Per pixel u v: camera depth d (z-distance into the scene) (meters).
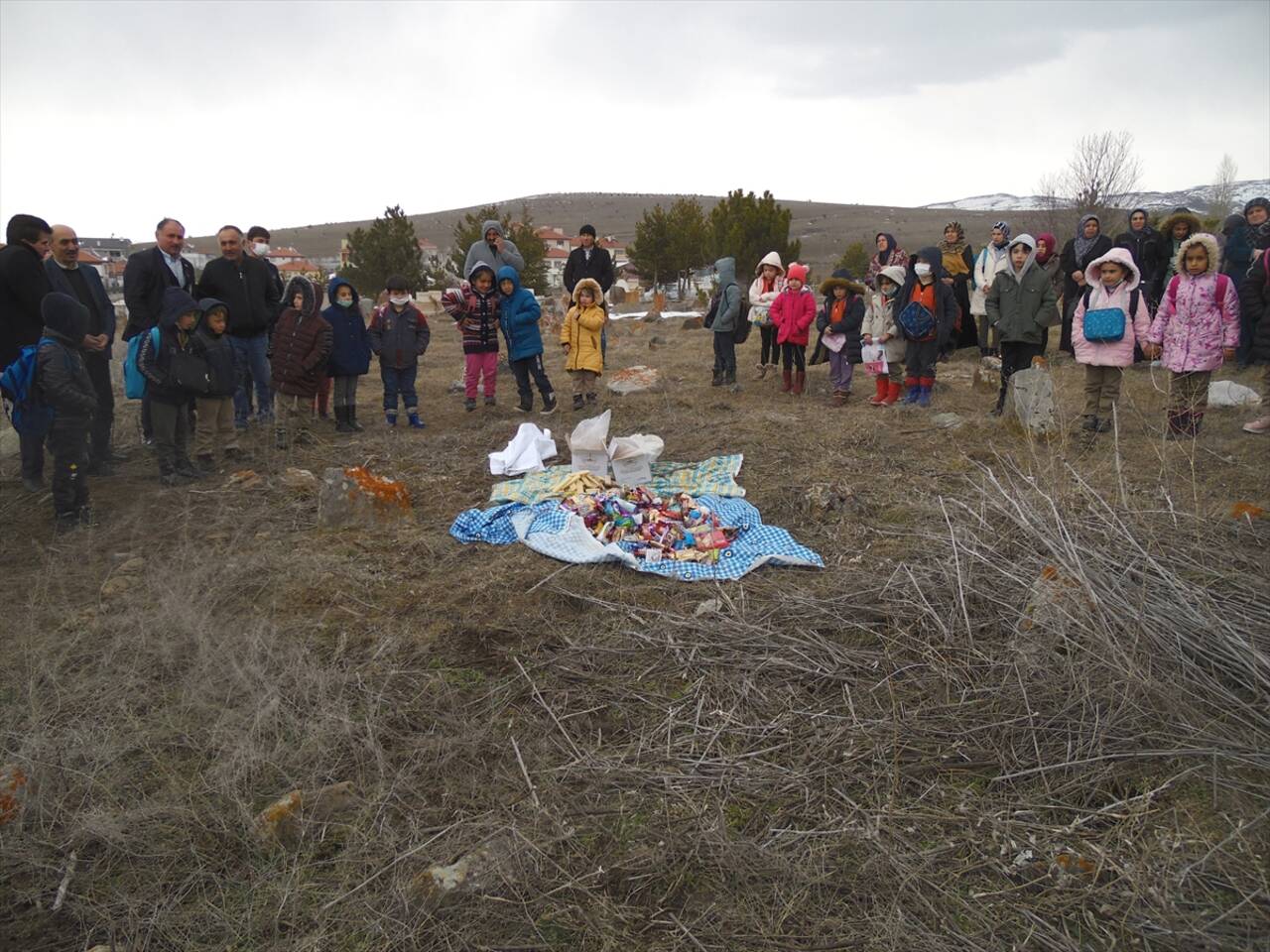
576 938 2.58
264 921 2.68
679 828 2.99
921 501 5.93
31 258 6.65
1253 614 3.85
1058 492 5.08
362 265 34.31
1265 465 6.37
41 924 2.71
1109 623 3.75
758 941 2.53
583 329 9.67
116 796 3.20
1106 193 23.47
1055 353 12.07
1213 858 2.70
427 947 2.56
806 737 3.48
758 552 5.34
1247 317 10.23
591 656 4.16
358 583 5.04
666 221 40.28
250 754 3.32
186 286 8.03
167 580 4.91
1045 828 2.92
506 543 5.73
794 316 10.27
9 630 4.50
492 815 3.08
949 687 3.74
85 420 6.05
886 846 2.86
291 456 7.91
